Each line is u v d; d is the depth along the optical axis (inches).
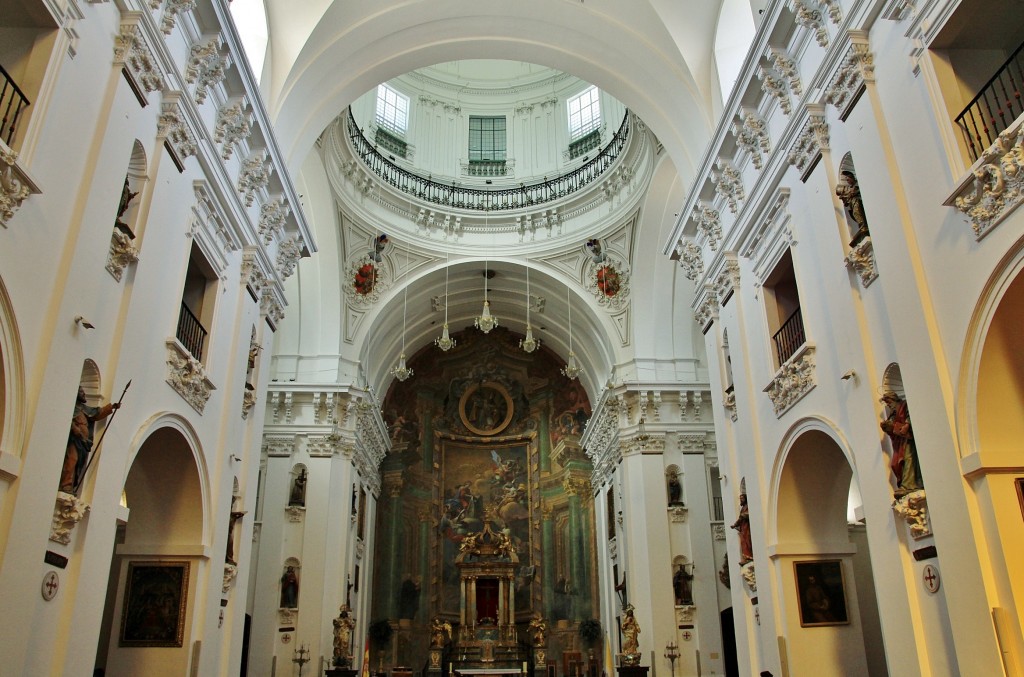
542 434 1168.2
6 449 236.5
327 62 555.5
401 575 1082.1
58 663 273.0
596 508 1050.7
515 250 938.1
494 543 1091.9
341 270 869.2
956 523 261.4
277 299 550.9
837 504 426.3
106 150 293.6
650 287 888.9
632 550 807.1
